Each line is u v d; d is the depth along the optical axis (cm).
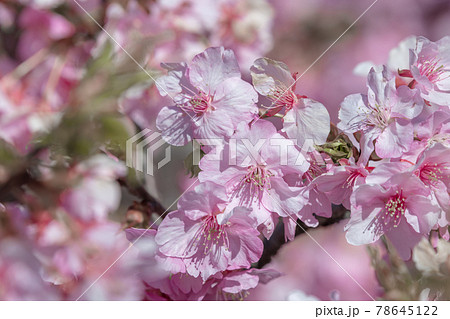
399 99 24
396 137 24
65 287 24
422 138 24
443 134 24
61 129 22
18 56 24
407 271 24
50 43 24
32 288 23
